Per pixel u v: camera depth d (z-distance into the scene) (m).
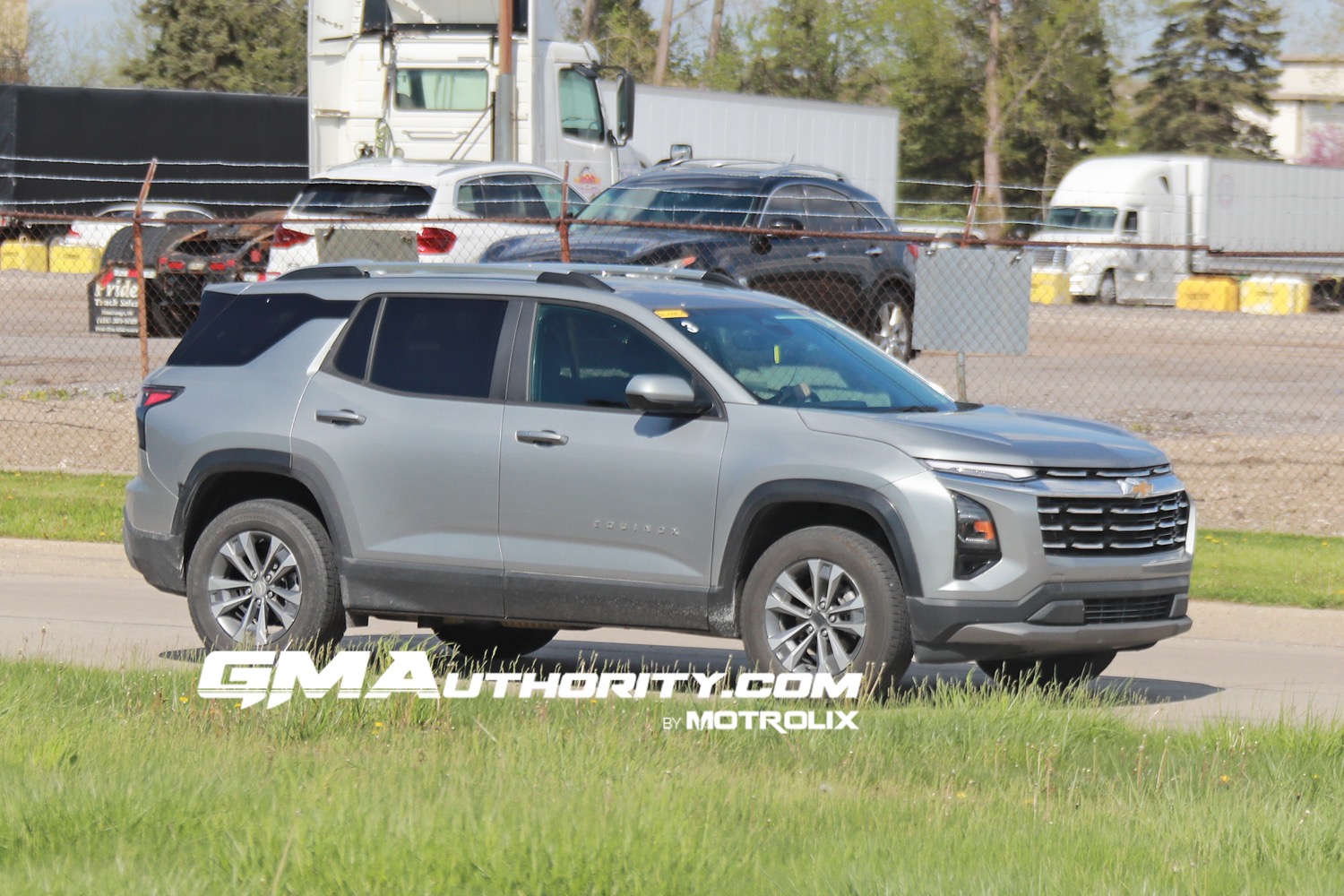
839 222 47.09
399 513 21.23
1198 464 39.31
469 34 59.94
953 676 23.45
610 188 47.19
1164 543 20.42
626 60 179.62
